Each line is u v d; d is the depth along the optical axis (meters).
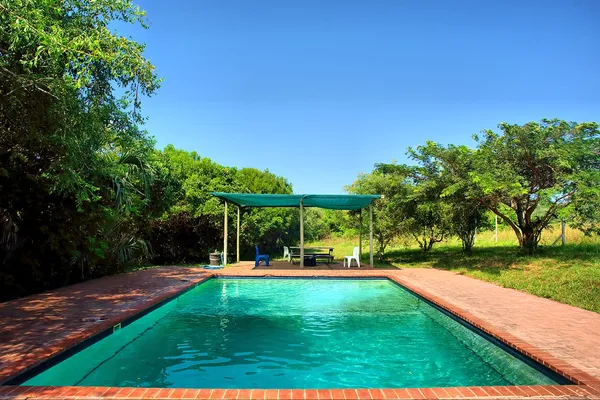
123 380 4.97
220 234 18.81
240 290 11.75
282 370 5.40
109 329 6.40
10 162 8.43
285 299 10.41
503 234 24.22
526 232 15.55
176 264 18.16
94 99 7.16
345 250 26.16
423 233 18.98
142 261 16.80
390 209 17.47
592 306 7.71
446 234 18.66
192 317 8.39
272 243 26.92
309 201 16.20
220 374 5.23
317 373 5.30
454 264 15.60
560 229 19.39
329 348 6.36
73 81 5.84
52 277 10.13
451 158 14.84
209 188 18.66
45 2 5.18
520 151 13.36
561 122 13.34
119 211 11.17
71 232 9.90
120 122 7.79
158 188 14.77
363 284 12.80
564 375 4.43
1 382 4.07
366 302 9.98
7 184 8.50
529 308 7.88
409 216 17.36
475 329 6.68
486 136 15.28
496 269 13.05
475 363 5.70
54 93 5.84
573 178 12.26
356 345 6.53
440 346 6.49
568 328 6.32
